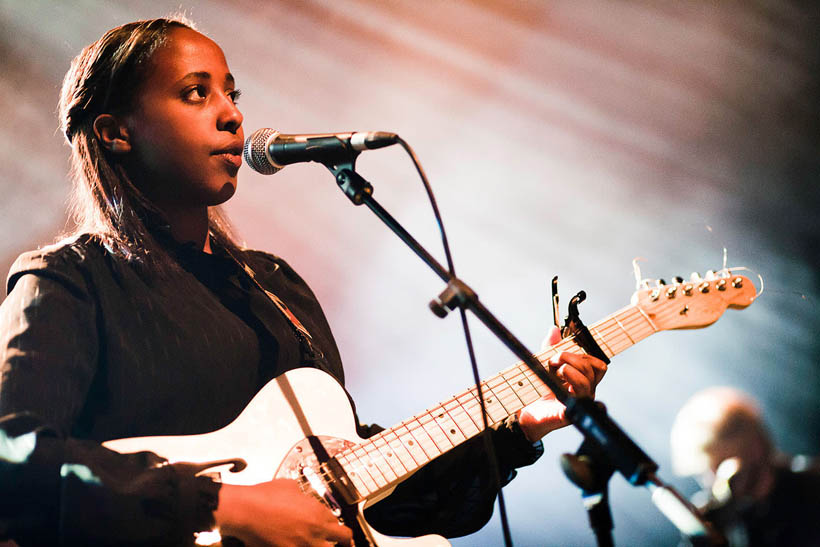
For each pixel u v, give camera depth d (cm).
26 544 155
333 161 190
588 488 147
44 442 152
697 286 226
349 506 181
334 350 230
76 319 174
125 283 188
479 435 213
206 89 207
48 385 161
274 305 214
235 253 226
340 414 196
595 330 216
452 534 215
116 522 152
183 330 190
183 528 158
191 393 186
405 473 189
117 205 199
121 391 178
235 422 186
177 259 204
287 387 195
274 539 165
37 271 177
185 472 164
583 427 157
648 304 222
